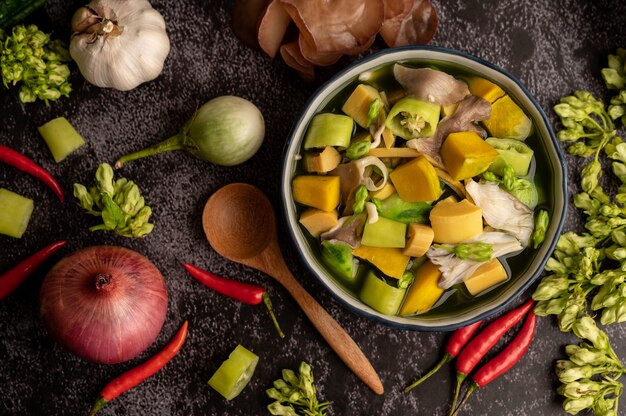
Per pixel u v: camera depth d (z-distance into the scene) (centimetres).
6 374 79
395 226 73
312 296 79
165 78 78
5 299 79
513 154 74
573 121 79
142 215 76
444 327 73
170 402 80
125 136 79
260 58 79
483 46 80
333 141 73
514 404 81
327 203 73
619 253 78
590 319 79
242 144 76
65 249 79
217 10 78
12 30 76
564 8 80
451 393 81
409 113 73
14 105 78
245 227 78
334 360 80
